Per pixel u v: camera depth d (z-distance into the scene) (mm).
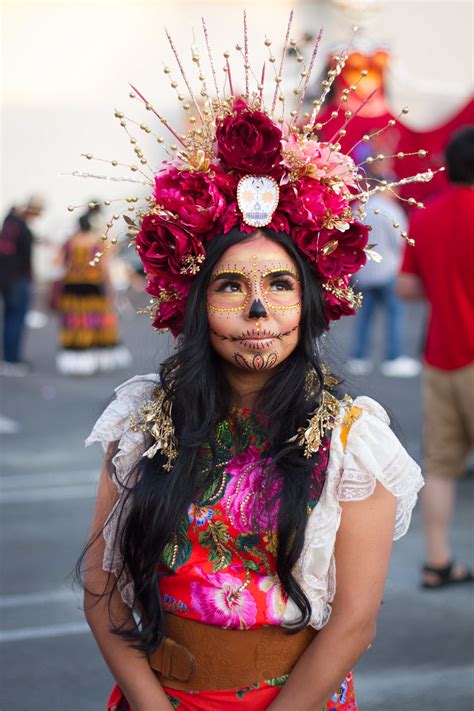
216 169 2184
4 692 4172
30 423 9406
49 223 20812
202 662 2186
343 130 2234
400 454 2172
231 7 17203
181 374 2230
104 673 4375
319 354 2338
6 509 6668
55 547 5914
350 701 2293
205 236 2205
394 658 4473
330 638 2133
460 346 4984
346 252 2225
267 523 2133
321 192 2170
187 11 19891
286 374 2230
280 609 2154
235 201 2178
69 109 20766
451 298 4992
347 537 2146
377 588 2156
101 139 20859
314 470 2160
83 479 7426
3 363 12617
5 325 12414
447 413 5137
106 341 12172
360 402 2262
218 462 2213
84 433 8969
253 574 2172
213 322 2195
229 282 2182
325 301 2271
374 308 11453
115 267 17000
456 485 7129
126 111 20656
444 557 5238
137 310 2363
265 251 2166
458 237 4965
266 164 2141
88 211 12102
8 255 12258
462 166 5016
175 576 2193
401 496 2178
